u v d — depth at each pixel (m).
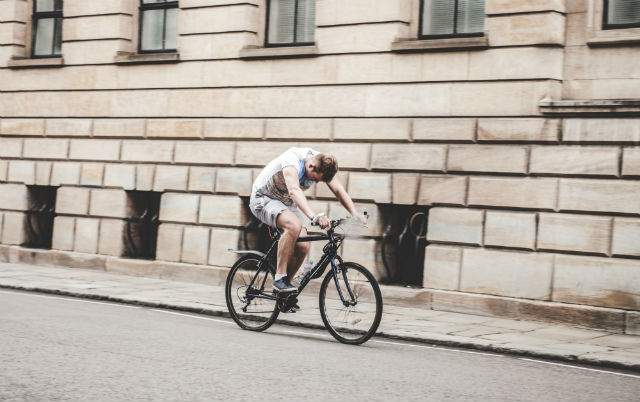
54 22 15.42
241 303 8.55
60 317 8.54
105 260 14.00
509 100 10.38
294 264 8.16
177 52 13.46
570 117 9.93
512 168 10.27
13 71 15.46
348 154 11.60
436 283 10.76
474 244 10.52
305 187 8.02
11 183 15.45
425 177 10.92
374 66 11.45
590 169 9.75
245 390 5.43
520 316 10.08
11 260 15.19
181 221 13.23
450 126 10.78
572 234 9.83
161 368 6.02
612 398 5.87
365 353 7.29
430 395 5.61
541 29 10.17
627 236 9.49
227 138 12.81
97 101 14.33
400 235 11.28
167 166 13.44
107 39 14.23
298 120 12.10
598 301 9.62
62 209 14.68
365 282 7.70
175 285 12.41
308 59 12.05
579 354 7.64
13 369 5.74
